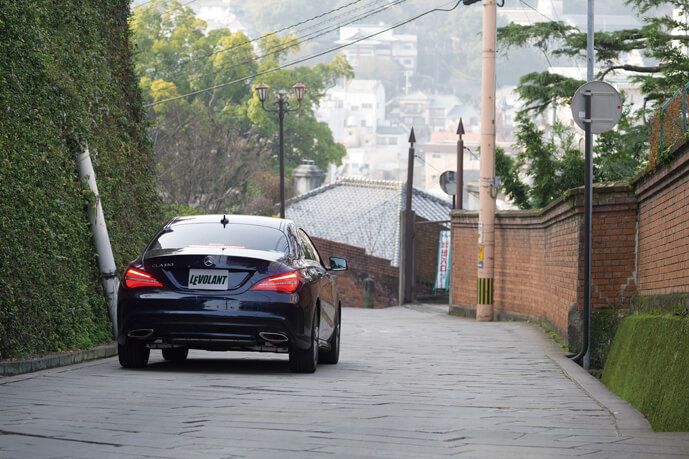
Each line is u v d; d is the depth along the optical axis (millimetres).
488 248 41344
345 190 103750
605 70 49938
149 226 28688
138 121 28984
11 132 18250
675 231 19188
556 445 10602
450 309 48969
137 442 10289
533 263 36938
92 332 21344
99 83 24469
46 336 18703
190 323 17062
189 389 14898
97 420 11758
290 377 17312
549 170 50094
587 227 22234
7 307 17109
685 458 9812
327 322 19844
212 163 95250
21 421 11633
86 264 21703
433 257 64312
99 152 23922
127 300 17375
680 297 17516
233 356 22453
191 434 10836
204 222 19000
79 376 16562
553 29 49750
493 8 41750
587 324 22344
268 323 17078
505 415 13086
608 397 15250
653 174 20938
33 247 18672
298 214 98500
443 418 12602
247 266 17312
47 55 20078
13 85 18547
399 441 10680
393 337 29828
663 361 15188
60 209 20250
